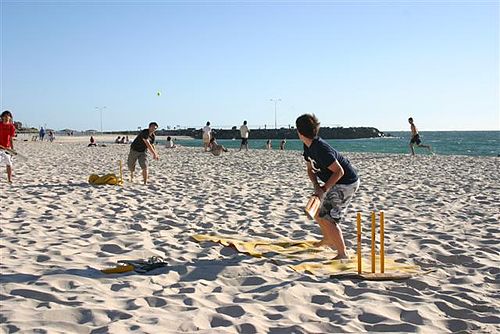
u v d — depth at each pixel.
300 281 4.91
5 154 12.24
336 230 5.73
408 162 20.55
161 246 6.24
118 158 24.73
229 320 3.90
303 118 5.54
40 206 9.10
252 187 12.54
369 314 4.07
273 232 7.20
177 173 16.08
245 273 5.17
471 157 23.33
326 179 5.70
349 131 122.88
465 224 7.86
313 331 3.74
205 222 7.86
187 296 4.40
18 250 5.86
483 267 5.51
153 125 12.66
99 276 4.98
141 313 4.00
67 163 20.59
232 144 67.50
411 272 5.21
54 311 3.95
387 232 7.23
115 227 7.41
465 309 4.23
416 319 4.02
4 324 3.69
